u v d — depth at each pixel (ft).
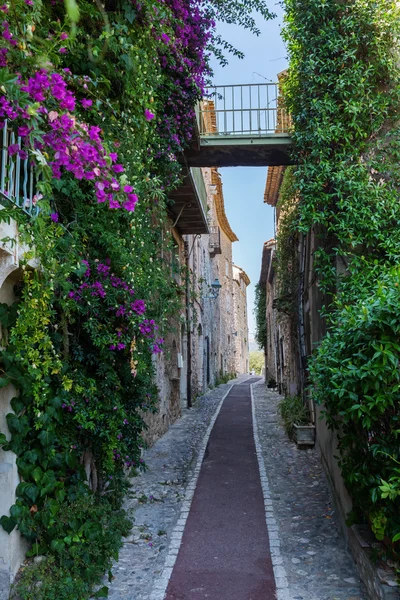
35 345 12.85
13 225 11.44
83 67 14.35
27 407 13.12
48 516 12.86
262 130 27.84
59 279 12.29
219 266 112.68
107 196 10.47
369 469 13.30
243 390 83.71
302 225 20.21
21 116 9.26
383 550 12.61
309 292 30.17
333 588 13.88
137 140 16.70
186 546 16.98
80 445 15.75
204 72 22.80
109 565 14.29
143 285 16.38
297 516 19.84
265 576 14.70
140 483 24.54
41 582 11.85
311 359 15.80
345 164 20.16
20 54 9.54
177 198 37.11
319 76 20.65
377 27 20.12
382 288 12.90
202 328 73.72
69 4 5.37
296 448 31.81
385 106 19.86
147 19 15.75
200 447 33.27
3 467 12.57
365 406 12.24
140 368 15.94
